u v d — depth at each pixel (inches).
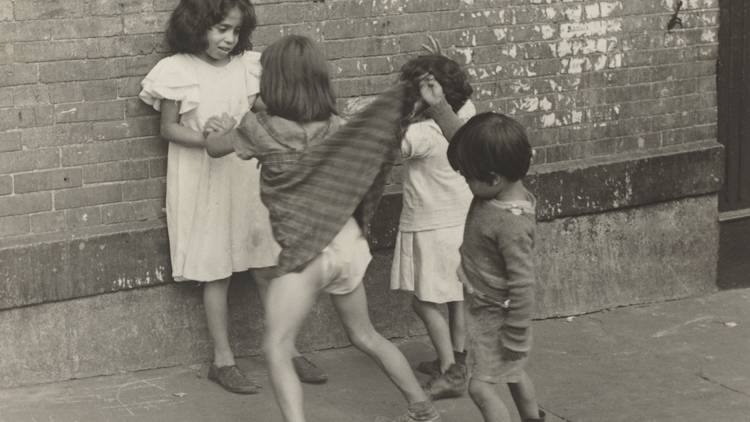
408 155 210.2
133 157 220.4
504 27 247.1
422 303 218.5
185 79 213.0
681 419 209.3
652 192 264.2
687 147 269.4
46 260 214.4
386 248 240.8
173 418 207.6
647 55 262.7
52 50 211.8
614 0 257.0
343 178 181.6
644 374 230.2
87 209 218.7
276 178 182.2
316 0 229.9
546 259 256.8
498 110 249.3
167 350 227.1
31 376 217.9
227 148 198.8
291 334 182.1
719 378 227.6
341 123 188.7
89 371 221.9
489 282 177.8
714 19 268.8
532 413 186.2
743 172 287.6
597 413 212.5
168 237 222.7
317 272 182.1
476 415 212.4
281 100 181.8
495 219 174.7
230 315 232.4
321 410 213.0
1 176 211.9
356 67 235.5
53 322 217.8
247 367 229.9
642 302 269.0
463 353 225.5
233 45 213.6
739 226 280.4
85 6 212.8
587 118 258.4
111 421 205.3
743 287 281.1
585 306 262.8
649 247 267.7
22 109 211.5
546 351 241.9
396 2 236.8
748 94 285.6
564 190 254.5
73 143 215.9
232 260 220.4
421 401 192.1
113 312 221.8
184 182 216.7
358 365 233.8
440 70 203.3
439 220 214.8
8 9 207.9
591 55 256.5
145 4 216.8
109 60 215.8
